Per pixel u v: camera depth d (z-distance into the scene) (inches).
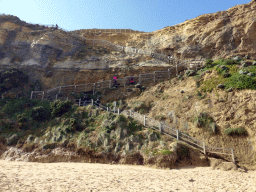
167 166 483.5
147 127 605.9
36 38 1154.7
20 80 927.0
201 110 623.5
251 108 558.6
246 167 478.3
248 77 629.0
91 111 719.1
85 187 316.2
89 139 593.3
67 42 1193.4
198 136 575.5
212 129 565.3
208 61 819.4
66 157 558.9
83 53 1138.0
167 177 401.7
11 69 950.4
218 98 629.6
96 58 1080.2
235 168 462.6
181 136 585.0
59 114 732.7
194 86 723.4
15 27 1203.9
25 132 669.3
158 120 659.4
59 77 1015.6
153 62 970.7
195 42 968.3
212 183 370.9
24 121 698.2
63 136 622.2
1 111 745.6
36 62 1045.2
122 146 558.3
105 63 1032.8
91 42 1332.4
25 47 1129.4
